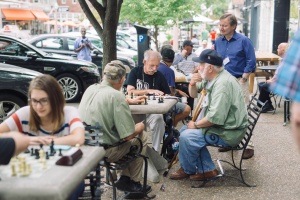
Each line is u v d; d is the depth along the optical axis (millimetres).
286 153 6004
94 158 2572
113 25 7207
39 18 36125
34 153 2590
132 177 4391
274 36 17719
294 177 5012
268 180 4922
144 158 4320
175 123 6199
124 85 5848
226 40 6082
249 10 32344
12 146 2209
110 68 4156
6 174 2264
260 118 8469
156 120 5305
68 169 2314
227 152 6074
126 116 3986
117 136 4059
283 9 17422
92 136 3367
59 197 2047
